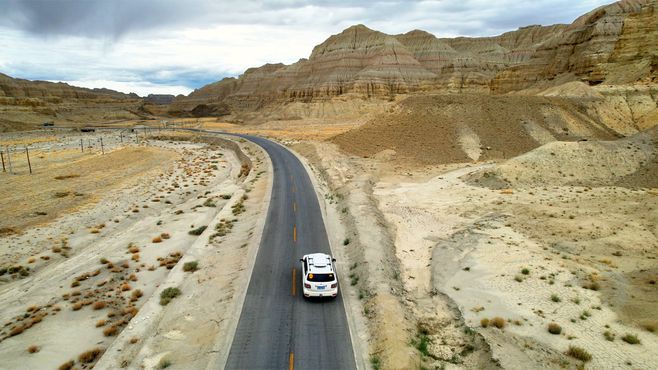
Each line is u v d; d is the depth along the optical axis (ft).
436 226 127.75
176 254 115.03
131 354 63.67
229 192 186.60
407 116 284.61
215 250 106.32
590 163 193.88
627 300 77.00
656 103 284.41
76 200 191.72
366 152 261.24
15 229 150.30
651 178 178.29
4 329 82.28
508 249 103.09
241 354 61.31
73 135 554.46
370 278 83.15
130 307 87.66
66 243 135.74
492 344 63.26
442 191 173.17
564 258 99.71
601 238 113.39
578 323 69.05
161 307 77.87
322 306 74.90
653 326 67.10
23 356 72.08
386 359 58.65
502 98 282.15
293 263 93.97
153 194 203.92
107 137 522.88
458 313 74.38
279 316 71.56
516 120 261.85
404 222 129.80
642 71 329.93
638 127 269.85
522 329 67.46
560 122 262.88
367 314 71.97
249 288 81.82
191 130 554.46
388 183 188.24
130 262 111.96
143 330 70.38
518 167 189.88
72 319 84.07
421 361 59.26
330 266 78.69
